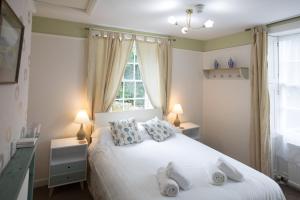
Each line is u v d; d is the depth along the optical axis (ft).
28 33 6.66
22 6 5.34
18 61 4.48
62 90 10.26
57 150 9.73
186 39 13.65
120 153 8.52
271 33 10.14
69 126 10.52
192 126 12.94
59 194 9.17
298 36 9.79
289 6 7.93
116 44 11.08
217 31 11.74
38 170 9.91
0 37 3.17
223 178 6.04
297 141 9.78
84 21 10.25
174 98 13.51
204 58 14.42
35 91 9.70
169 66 12.77
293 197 9.16
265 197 5.76
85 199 8.79
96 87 10.77
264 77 10.14
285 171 10.48
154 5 8.03
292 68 10.06
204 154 8.48
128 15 9.27
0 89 3.62
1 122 3.78
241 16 9.11
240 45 11.80
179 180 5.80
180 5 7.98
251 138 10.78
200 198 5.35
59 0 7.87
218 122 13.46
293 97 10.07
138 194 5.49
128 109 12.21
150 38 12.15
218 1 7.50
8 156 4.39
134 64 12.23
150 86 12.40
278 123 10.66
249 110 11.44
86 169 9.67
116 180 6.34
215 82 13.62
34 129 6.72
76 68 10.50
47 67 9.87
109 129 10.41
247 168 7.14
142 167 7.20
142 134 10.55
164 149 9.09
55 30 9.93
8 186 3.51
